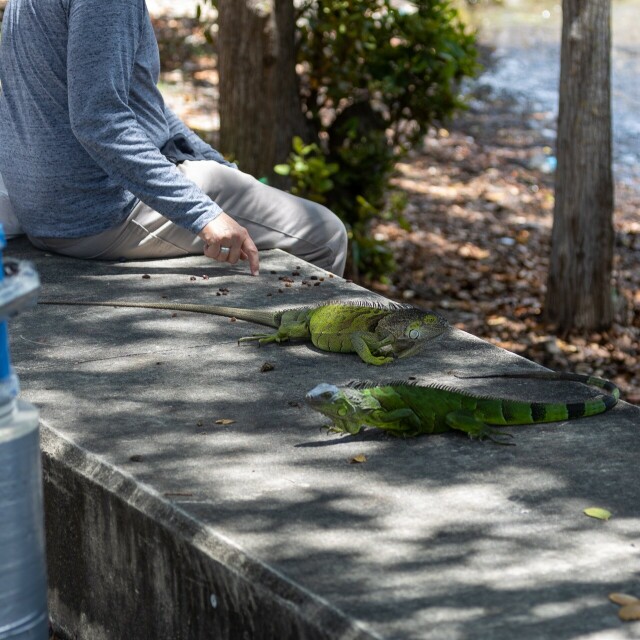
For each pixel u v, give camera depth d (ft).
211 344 15.49
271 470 11.75
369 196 35.42
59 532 12.72
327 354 15.17
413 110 35.19
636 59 73.87
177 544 10.76
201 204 16.87
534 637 8.86
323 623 9.21
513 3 94.79
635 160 55.31
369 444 12.41
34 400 13.58
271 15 32.73
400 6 71.15
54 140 18.03
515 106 63.98
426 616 9.14
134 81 18.11
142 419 13.05
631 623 9.06
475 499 11.14
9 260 9.87
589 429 12.80
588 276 33.63
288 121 33.88
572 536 10.46
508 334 34.01
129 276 18.31
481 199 48.83
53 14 17.43
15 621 9.55
